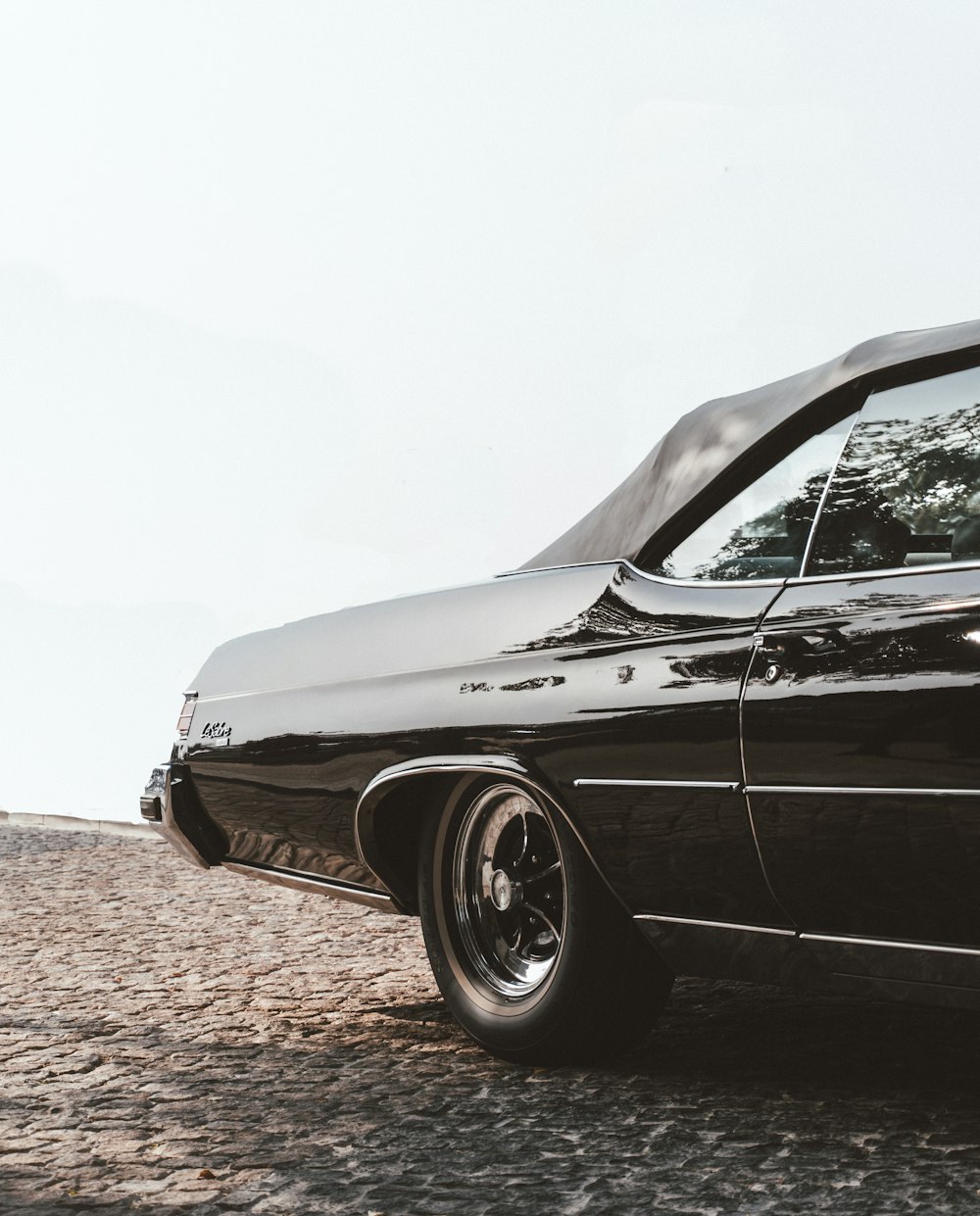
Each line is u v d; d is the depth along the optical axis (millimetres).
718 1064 3678
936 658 2762
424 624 3879
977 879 2699
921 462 3025
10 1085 3756
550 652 3520
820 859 2955
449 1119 3324
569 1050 3641
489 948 3859
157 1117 3441
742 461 3340
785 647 3018
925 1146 2965
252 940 5855
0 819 11359
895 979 2916
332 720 3996
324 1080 3717
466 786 3781
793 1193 2744
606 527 3613
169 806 4504
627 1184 2844
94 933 6059
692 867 3223
